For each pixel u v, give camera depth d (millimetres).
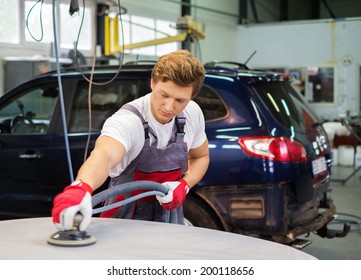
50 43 7176
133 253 1342
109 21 6973
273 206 3469
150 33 10766
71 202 1346
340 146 10320
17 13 7199
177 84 1792
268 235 3496
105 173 1674
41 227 1572
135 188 1733
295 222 3596
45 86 4156
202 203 3607
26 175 4023
